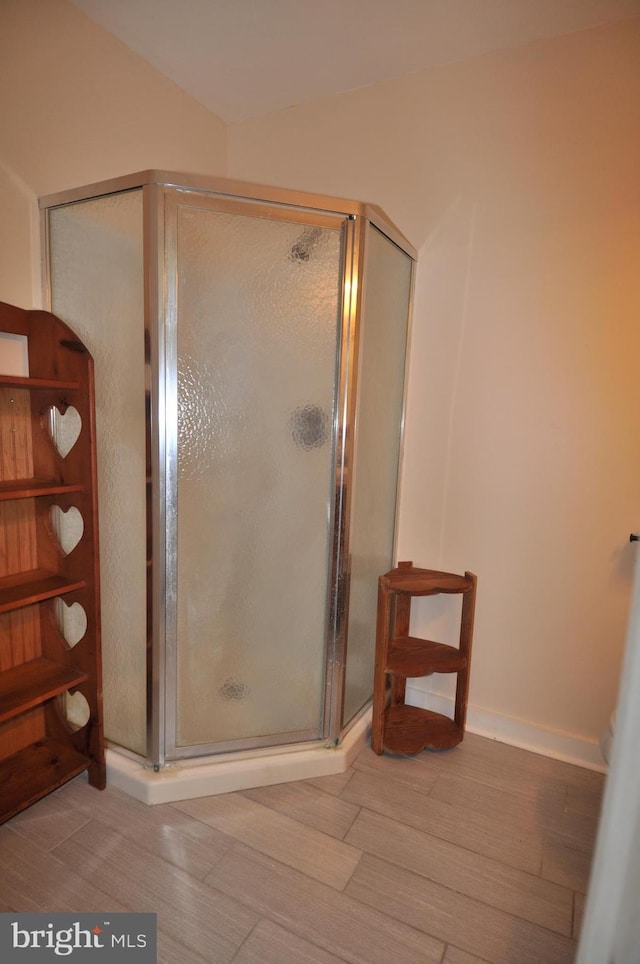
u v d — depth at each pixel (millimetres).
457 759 1765
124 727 1619
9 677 1484
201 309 1407
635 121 1507
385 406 1792
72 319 1526
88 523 1426
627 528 1645
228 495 1514
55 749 1580
